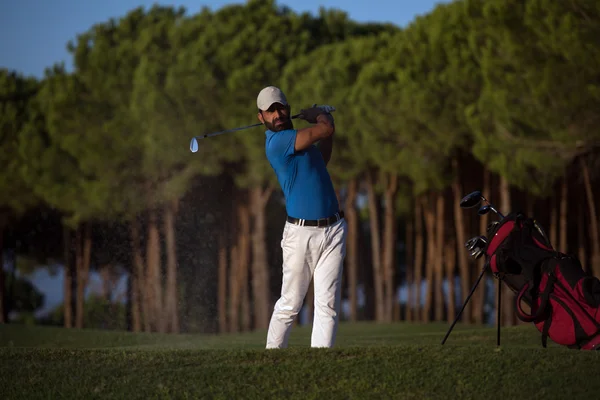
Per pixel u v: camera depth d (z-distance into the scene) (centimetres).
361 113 3122
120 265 4406
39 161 4066
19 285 5619
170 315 3944
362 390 593
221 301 4081
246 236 4128
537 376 607
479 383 598
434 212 3631
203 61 3647
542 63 2220
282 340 748
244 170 3972
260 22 3869
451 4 2911
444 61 2844
